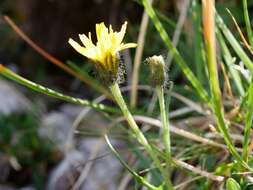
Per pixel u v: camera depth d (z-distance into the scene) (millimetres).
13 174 529
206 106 323
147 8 243
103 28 206
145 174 349
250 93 217
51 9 677
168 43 249
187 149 291
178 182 312
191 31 395
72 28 673
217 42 318
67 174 485
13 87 634
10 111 586
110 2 625
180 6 426
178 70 435
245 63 254
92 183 458
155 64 215
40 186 507
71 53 684
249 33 242
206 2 202
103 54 208
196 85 254
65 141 537
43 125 554
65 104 628
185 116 401
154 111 414
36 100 634
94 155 364
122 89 387
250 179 232
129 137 338
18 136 541
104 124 519
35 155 532
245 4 239
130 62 469
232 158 275
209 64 205
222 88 377
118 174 453
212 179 256
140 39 334
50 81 673
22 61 719
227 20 425
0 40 745
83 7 646
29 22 705
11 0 732
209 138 302
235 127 290
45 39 692
